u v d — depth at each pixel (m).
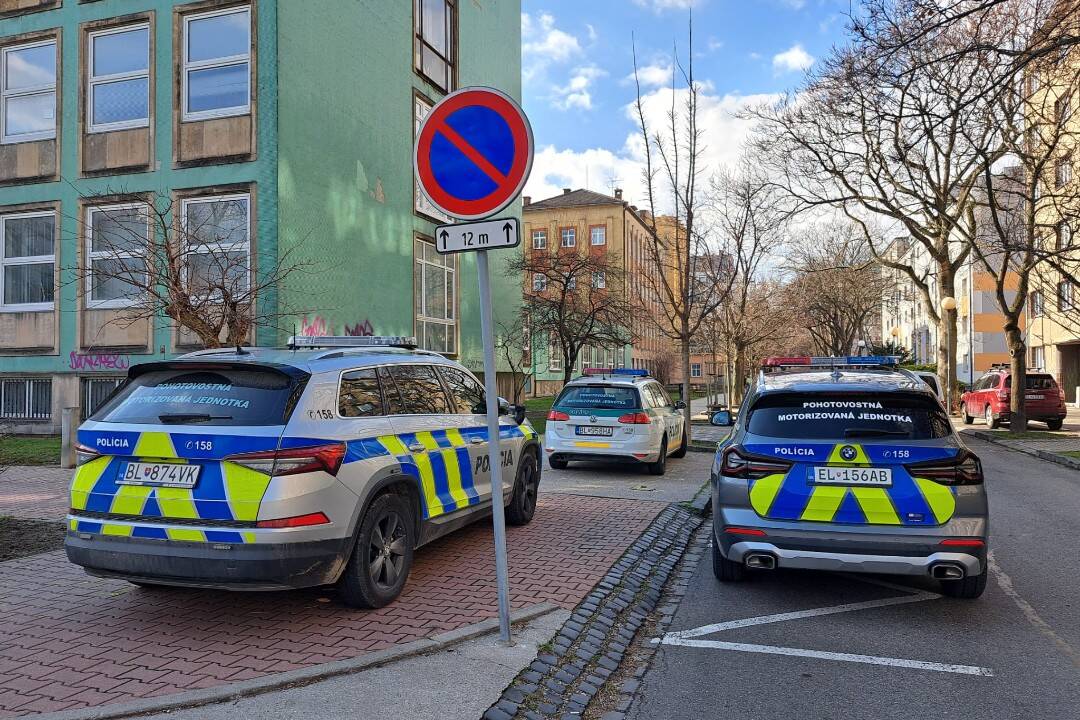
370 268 17.78
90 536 4.33
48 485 9.80
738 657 4.34
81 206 15.78
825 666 4.19
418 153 4.22
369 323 17.67
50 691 3.57
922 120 11.74
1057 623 4.91
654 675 4.09
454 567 5.95
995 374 22.62
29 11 16.27
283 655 4.02
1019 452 16.44
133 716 3.29
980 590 5.27
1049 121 16.12
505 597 4.22
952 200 23.25
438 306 21.34
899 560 4.79
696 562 6.64
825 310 37.25
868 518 4.86
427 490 5.48
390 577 4.98
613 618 4.89
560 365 46.69
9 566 5.90
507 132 4.03
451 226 4.16
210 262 14.53
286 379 4.53
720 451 5.75
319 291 15.77
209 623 4.57
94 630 4.45
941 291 25.41
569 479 11.30
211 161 14.86
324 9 16.17
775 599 5.48
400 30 19.45
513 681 3.72
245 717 3.29
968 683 3.94
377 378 5.33
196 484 4.19
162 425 4.34
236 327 11.49
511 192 4.02
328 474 4.35
